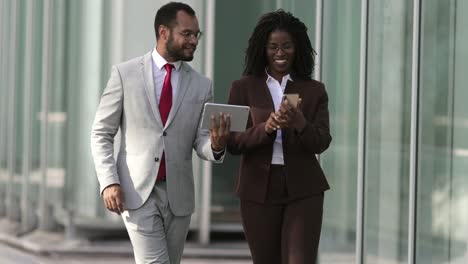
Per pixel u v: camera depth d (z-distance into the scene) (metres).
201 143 9.88
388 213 12.48
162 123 9.78
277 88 10.07
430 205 11.52
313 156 9.98
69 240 19.72
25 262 17.91
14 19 23.03
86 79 19.83
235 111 9.44
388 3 12.41
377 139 12.70
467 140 10.85
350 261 13.44
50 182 20.88
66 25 20.31
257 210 9.99
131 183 9.77
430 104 11.45
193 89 9.90
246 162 10.02
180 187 9.83
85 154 19.83
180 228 9.95
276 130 9.73
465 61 10.89
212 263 17.42
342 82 13.65
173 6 9.81
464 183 10.95
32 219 21.86
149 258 9.73
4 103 23.92
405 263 12.05
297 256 9.82
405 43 12.05
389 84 12.40
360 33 13.08
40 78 21.58
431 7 11.42
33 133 21.91
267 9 19.14
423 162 11.59
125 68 9.86
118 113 9.86
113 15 19.41
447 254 11.23
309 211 9.86
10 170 23.28
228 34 19.25
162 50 9.85
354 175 13.36
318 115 10.00
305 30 10.03
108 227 19.56
